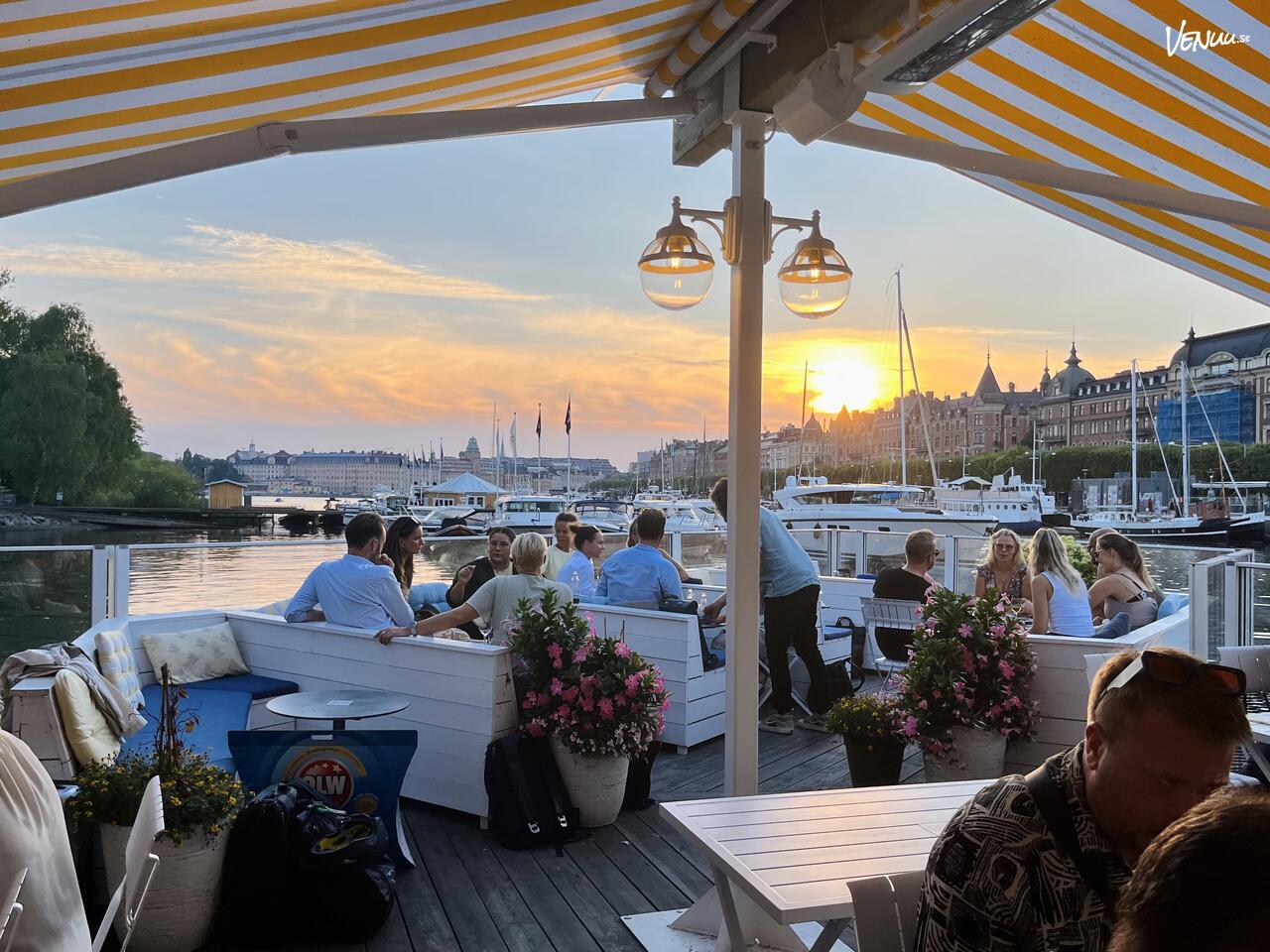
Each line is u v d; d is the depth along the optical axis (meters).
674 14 3.19
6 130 2.82
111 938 3.15
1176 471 91.50
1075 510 95.75
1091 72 3.19
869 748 4.54
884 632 6.04
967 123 3.84
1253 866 0.67
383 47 2.93
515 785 4.07
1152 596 6.32
